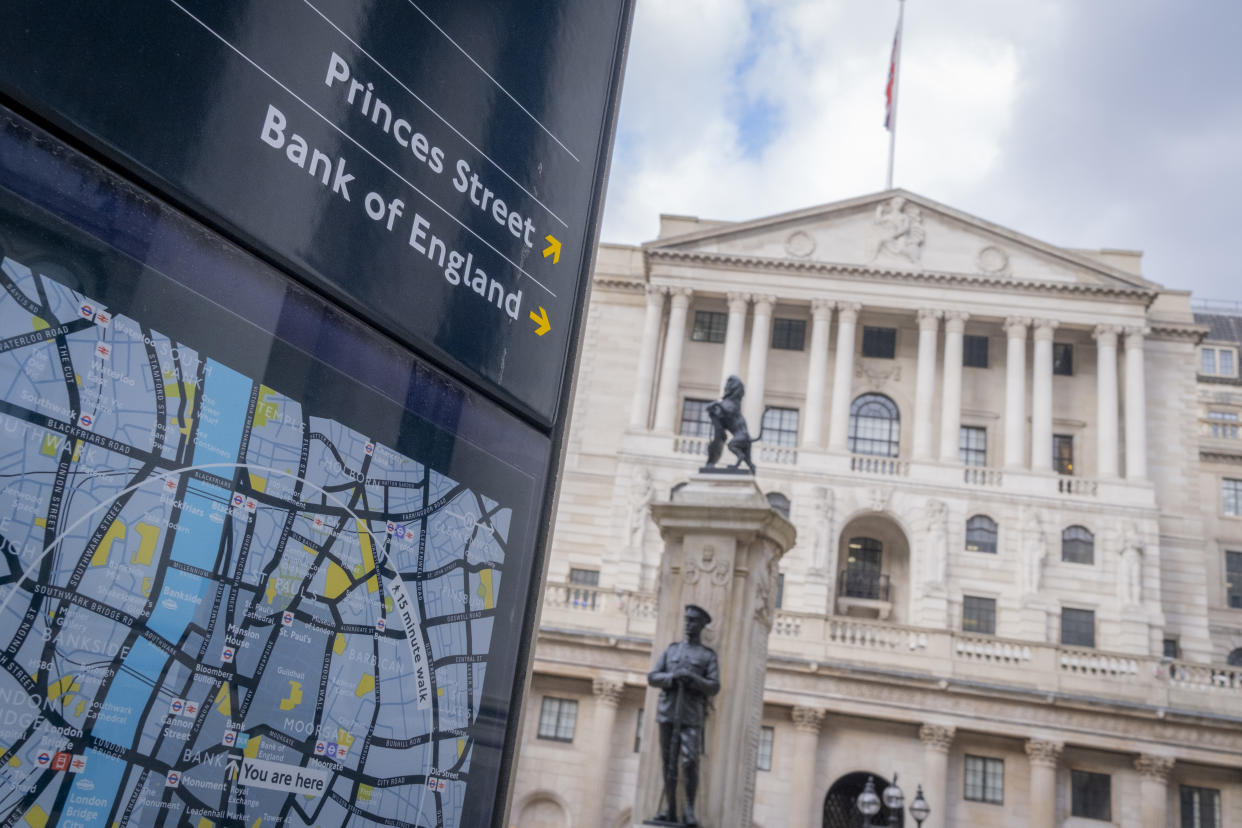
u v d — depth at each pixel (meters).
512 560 3.01
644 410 46.19
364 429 2.62
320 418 2.52
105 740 2.08
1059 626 42.28
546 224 3.21
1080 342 47.75
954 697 38.44
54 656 2.01
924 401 45.62
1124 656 38.91
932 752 38.09
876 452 47.00
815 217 48.31
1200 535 45.38
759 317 47.28
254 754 2.33
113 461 2.12
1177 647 44.16
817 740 38.78
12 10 1.98
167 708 2.18
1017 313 46.44
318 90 2.53
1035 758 37.88
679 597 13.56
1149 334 48.06
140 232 2.19
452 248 2.88
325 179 2.54
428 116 2.83
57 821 2.00
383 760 2.60
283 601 2.41
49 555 2.01
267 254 2.42
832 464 44.56
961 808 38.53
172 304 2.24
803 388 47.66
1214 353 76.06
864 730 39.31
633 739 39.16
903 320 48.66
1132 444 44.75
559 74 3.29
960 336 46.56
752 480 13.88
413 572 2.71
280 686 2.39
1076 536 43.44
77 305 2.08
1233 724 37.22
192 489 2.26
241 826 2.29
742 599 13.43
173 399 2.23
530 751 39.34
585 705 39.75
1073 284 46.12
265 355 2.41
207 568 2.27
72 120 2.06
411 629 2.69
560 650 39.53
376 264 2.66
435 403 2.82
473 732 2.85
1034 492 43.94
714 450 14.27
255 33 2.40
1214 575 54.12
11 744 1.95
